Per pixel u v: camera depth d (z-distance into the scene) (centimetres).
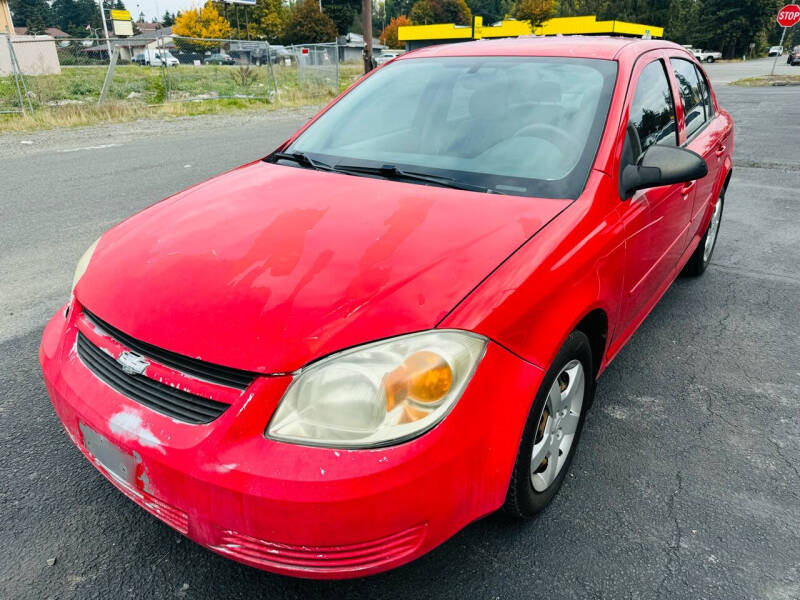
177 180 744
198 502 158
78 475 241
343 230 201
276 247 194
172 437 160
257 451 153
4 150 972
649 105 291
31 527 215
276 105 1780
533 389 180
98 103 1484
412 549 162
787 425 288
